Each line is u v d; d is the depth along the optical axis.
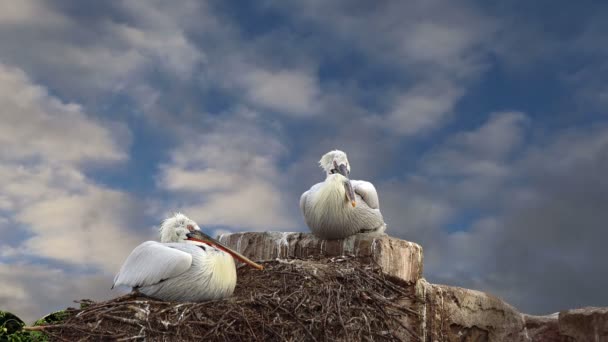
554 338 11.79
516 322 12.07
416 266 10.98
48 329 7.59
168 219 9.64
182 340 7.61
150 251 8.66
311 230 11.60
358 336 8.95
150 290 8.58
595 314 11.04
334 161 11.53
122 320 7.57
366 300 9.51
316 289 9.00
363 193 11.34
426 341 10.56
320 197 11.12
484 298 11.63
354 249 10.97
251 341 8.02
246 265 10.61
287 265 9.78
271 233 12.00
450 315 10.95
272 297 8.59
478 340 11.50
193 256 8.62
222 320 7.86
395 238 11.04
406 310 10.12
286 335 8.24
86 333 7.42
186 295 8.55
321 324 8.54
